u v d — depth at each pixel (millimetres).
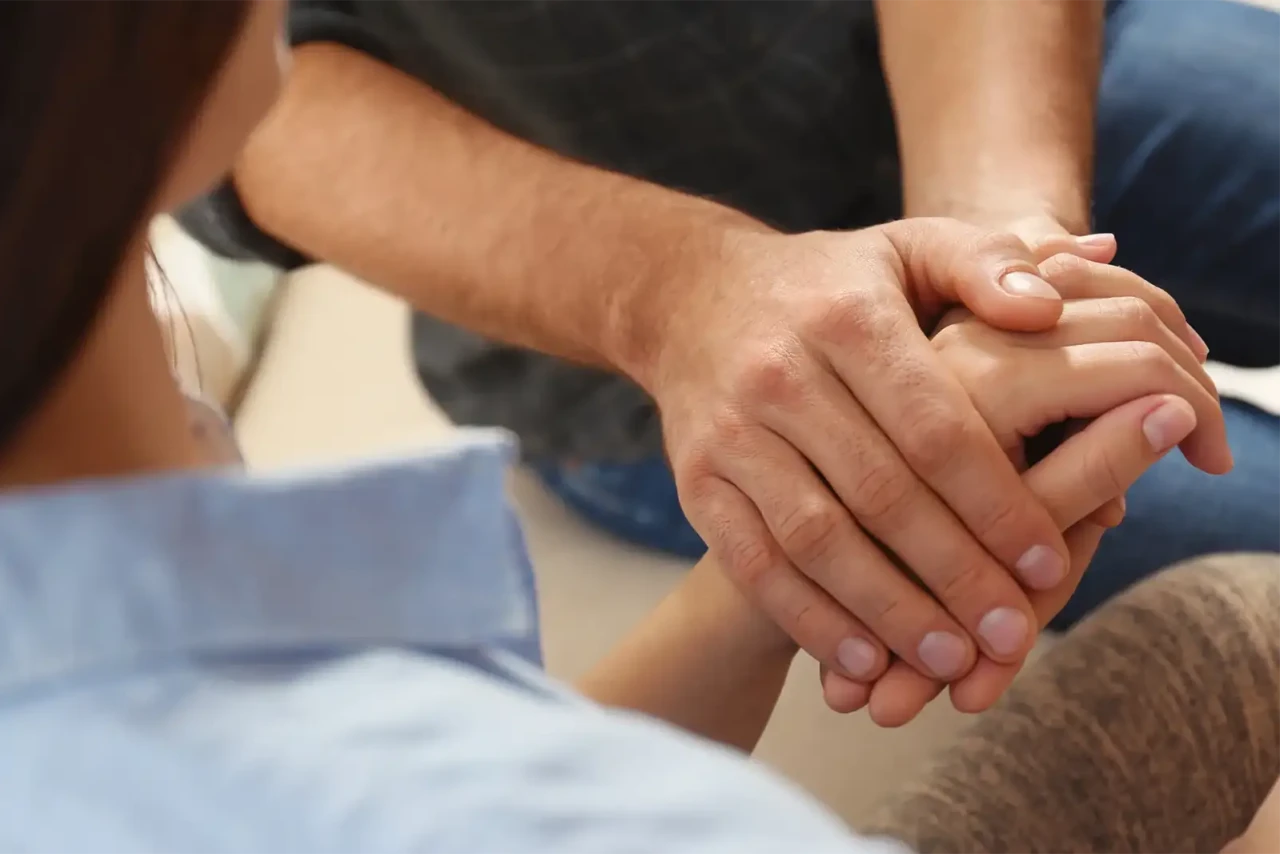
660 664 957
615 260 984
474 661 749
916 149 1039
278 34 743
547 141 1138
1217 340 1196
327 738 675
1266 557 986
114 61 611
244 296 1455
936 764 921
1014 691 931
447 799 652
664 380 952
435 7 1085
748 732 979
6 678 683
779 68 1104
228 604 718
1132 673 924
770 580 912
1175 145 1151
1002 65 1033
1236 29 1184
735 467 913
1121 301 916
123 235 673
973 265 917
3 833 661
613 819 667
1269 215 1138
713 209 997
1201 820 922
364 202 1040
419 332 1242
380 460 742
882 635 903
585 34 1089
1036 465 899
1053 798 900
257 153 1063
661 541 1213
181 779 656
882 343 897
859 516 898
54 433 727
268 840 642
